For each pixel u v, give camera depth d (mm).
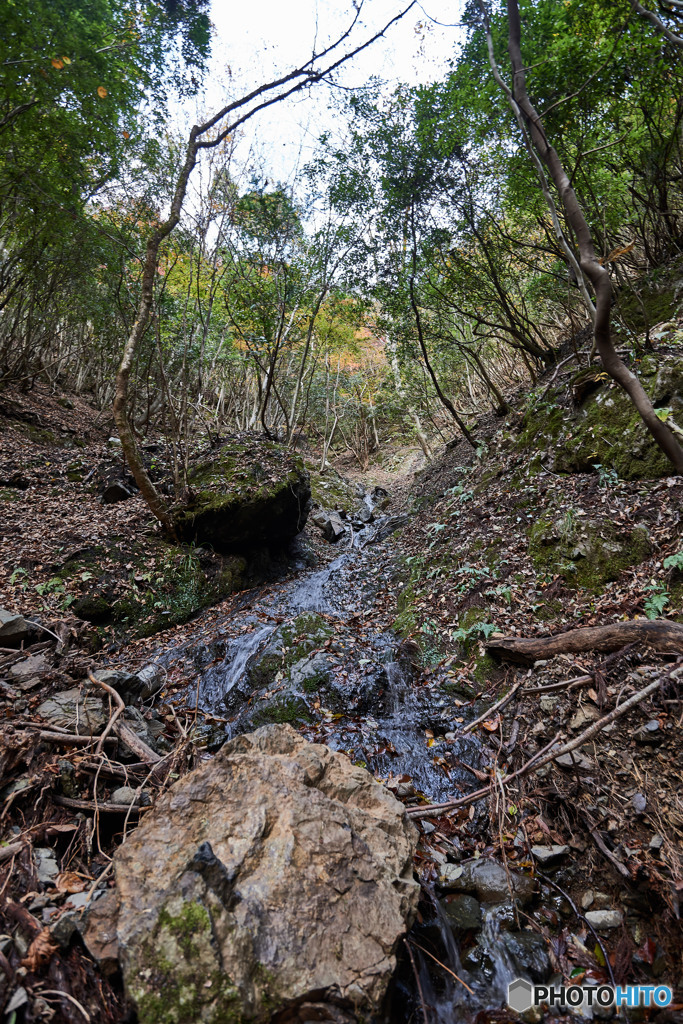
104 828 3051
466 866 3295
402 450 24219
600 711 3730
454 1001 2635
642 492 5742
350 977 2105
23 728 3424
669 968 2676
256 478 9367
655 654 3865
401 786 3949
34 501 9094
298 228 12383
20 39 6555
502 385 15484
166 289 11773
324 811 2592
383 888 2422
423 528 9383
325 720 4781
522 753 3891
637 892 2955
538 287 10789
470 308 11461
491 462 9016
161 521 8328
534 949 2797
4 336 13008
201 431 14797
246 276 11781
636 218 9414
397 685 5254
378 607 7316
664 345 7023
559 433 7508
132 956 1985
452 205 9258
